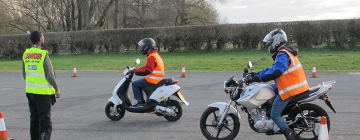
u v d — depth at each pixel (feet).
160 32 92.94
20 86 49.70
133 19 152.15
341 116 28.19
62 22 147.02
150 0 149.79
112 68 68.59
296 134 20.77
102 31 96.48
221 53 85.87
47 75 21.15
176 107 27.86
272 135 23.54
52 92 21.57
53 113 31.89
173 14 150.10
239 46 90.02
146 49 27.43
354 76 50.19
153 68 27.17
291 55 19.97
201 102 34.91
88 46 97.55
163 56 85.51
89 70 66.74
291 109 21.01
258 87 21.02
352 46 82.94
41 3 139.54
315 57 70.38
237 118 21.93
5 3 143.02
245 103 21.06
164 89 27.09
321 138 19.66
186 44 92.07
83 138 24.18
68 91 43.98
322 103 32.99
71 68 70.64
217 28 89.86
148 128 26.12
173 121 27.78
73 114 31.35
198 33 90.89
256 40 88.43
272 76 19.62
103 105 34.99
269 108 21.24
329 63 62.80
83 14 128.77
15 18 146.51
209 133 22.63
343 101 33.88
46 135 21.33
